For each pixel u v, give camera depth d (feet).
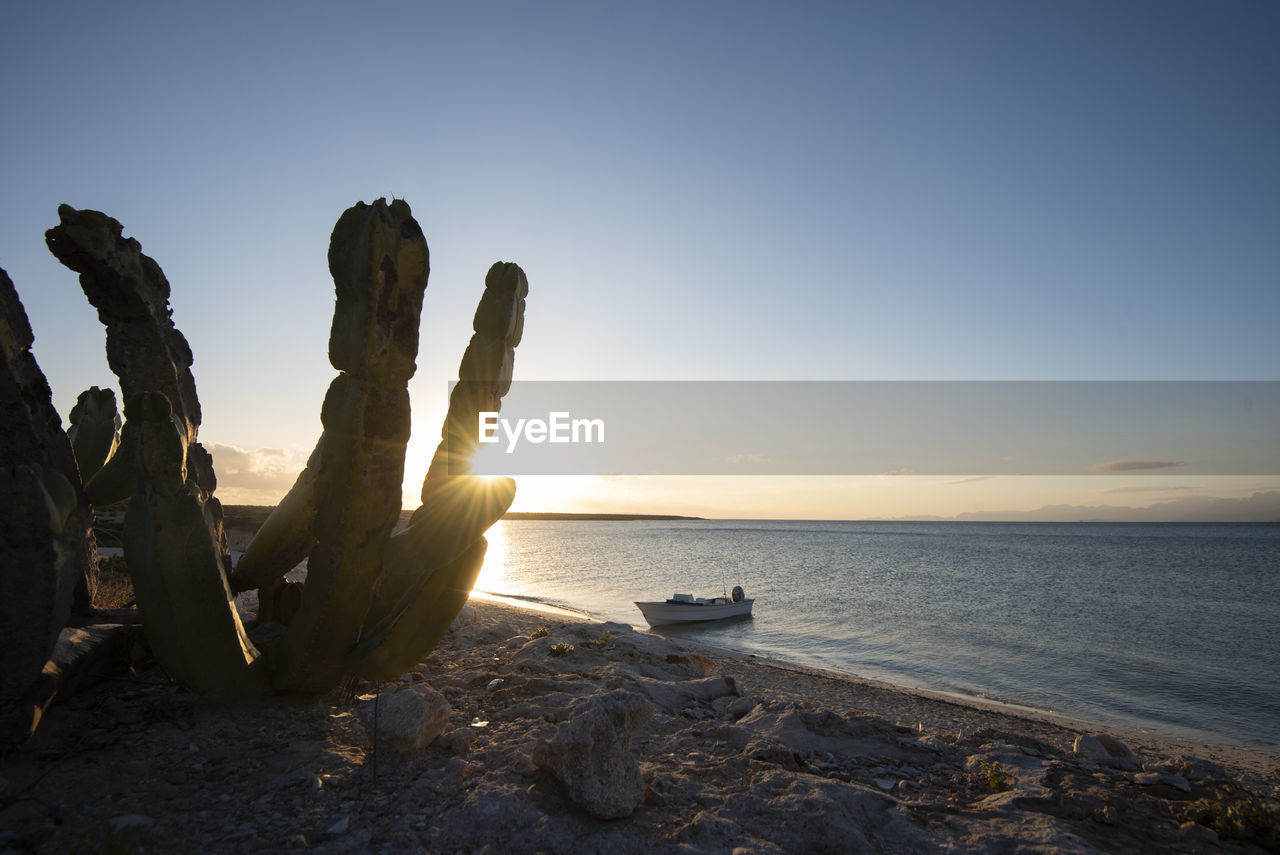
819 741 22.90
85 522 21.16
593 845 14.01
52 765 16.83
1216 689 61.87
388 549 20.53
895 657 74.08
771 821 15.21
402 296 19.70
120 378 27.91
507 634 44.32
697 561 237.45
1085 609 113.39
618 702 16.11
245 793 16.17
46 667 18.15
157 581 19.21
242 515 140.77
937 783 19.69
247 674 21.06
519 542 413.59
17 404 18.03
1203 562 237.04
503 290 21.94
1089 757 23.89
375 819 15.06
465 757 18.45
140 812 14.98
